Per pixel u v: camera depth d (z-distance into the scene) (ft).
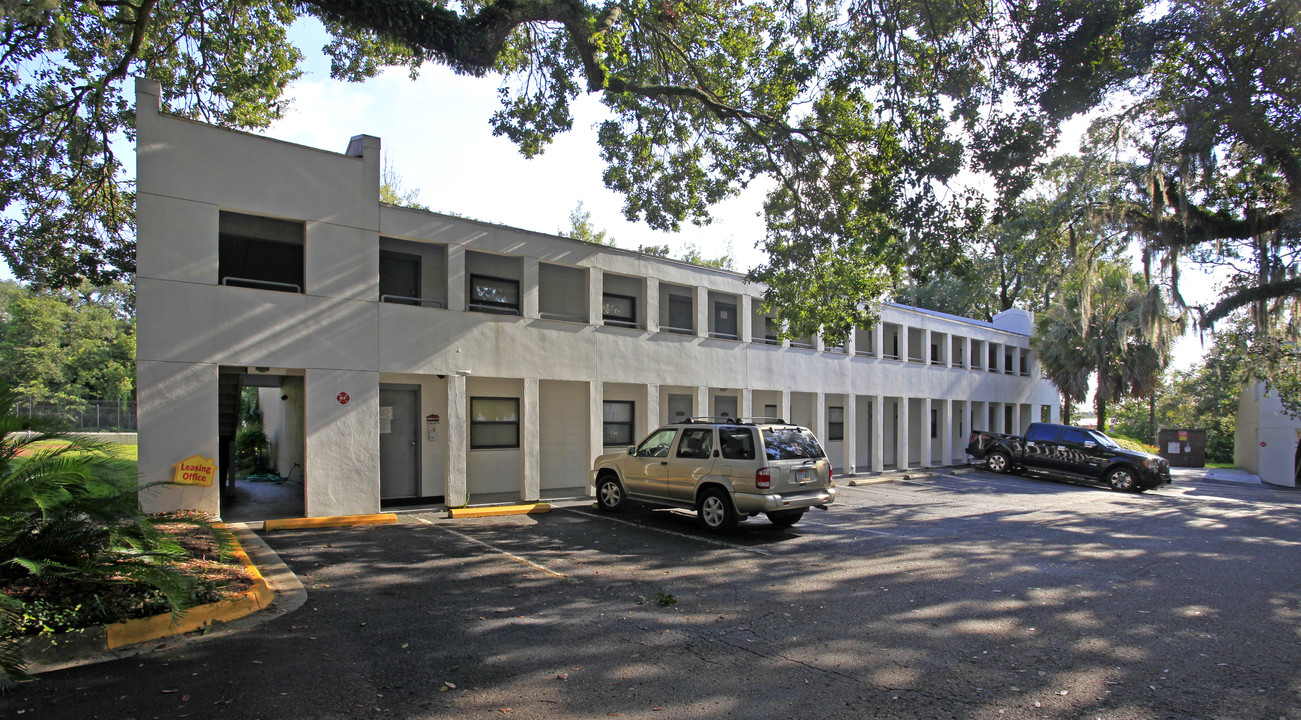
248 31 47.37
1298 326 68.03
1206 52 45.73
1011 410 111.14
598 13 38.11
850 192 45.98
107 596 20.39
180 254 34.88
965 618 22.75
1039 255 73.97
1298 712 15.44
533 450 48.39
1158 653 19.42
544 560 31.07
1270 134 45.55
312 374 38.81
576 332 51.24
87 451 23.39
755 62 45.16
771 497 36.32
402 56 47.73
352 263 40.63
